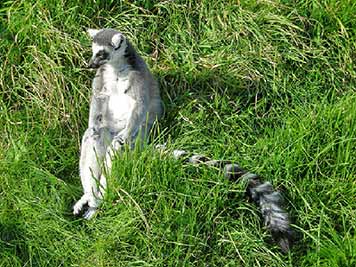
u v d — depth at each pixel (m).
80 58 10.20
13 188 9.00
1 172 9.16
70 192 9.25
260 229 8.74
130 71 9.44
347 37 10.46
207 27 10.58
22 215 8.71
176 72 10.22
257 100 10.03
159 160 8.81
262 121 9.82
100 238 8.46
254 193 8.84
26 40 10.32
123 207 8.62
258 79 10.12
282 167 9.13
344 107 9.55
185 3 10.73
